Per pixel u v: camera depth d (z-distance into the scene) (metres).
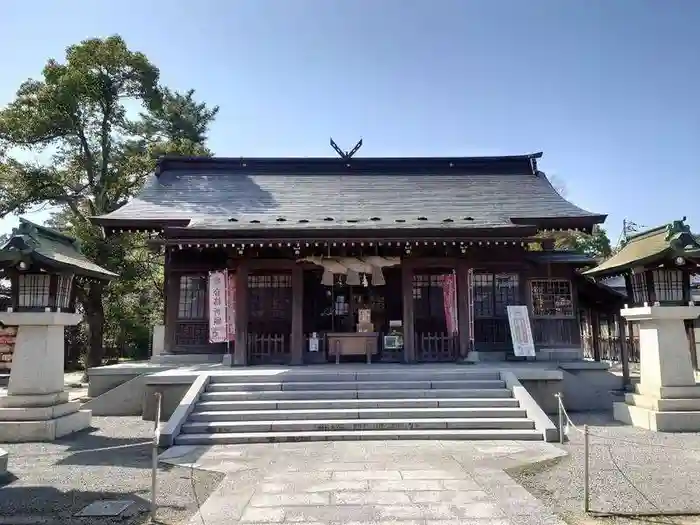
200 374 12.78
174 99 33.00
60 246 11.80
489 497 6.66
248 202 18.61
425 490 6.95
